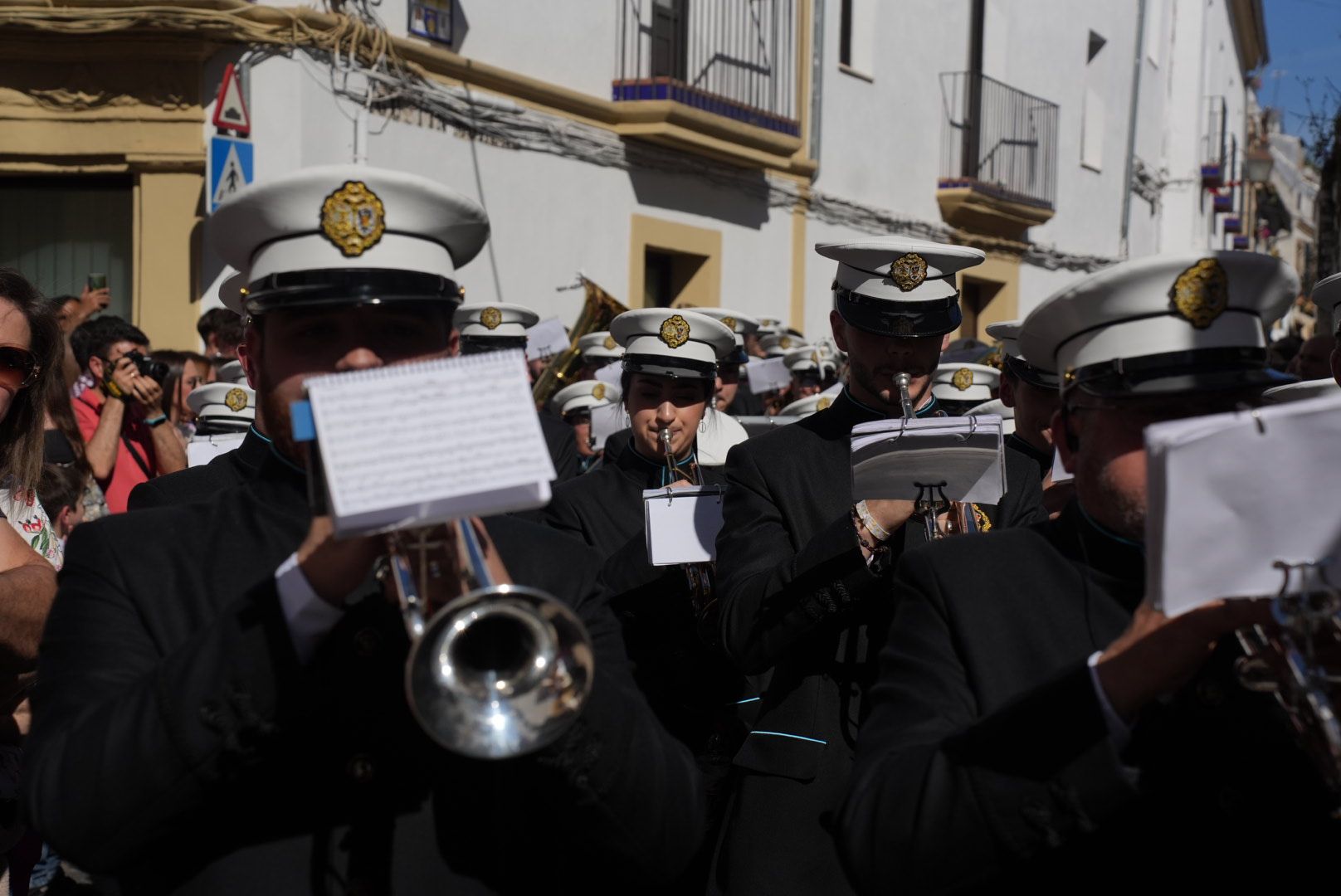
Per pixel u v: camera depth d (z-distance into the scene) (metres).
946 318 3.51
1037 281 17.81
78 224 8.48
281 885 1.98
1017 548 2.19
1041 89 17.50
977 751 1.90
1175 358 1.99
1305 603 1.65
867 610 3.29
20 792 1.99
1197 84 23.22
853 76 13.82
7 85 8.16
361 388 1.70
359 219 2.03
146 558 2.15
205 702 1.87
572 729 1.99
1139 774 1.85
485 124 9.63
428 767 2.06
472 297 9.63
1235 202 26.89
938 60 15.25
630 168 10.98
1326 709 1.65
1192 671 1.78
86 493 5.12
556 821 2.13
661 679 4.03
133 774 1.88
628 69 11.01
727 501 3.59
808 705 3.31
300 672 1.90
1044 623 2.10
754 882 3.29
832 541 3.05
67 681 2.04
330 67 8.49
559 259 10.37
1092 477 2.05
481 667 1.80
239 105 8.10
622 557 4.15
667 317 4.68
